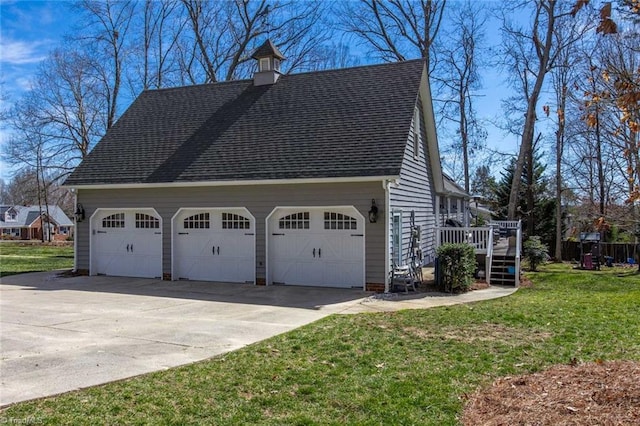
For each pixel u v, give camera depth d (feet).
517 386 16.74
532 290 41.96
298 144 45.24
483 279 46.39
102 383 17.87
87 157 54.34
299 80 54.08
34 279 50.90
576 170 79.25
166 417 14.88
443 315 29.78
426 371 18.95
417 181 51.88
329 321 28.63
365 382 17.76
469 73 98.58
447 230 49.37
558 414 13.75
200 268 47.88
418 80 47.88
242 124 50.75
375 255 40.83
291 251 44.32
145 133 55.21
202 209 47.09
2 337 25.34
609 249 78.33
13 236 205.36
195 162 48.01
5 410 15.33
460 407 15.38
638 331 24.88
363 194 40.96
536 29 72.69
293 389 17.19
